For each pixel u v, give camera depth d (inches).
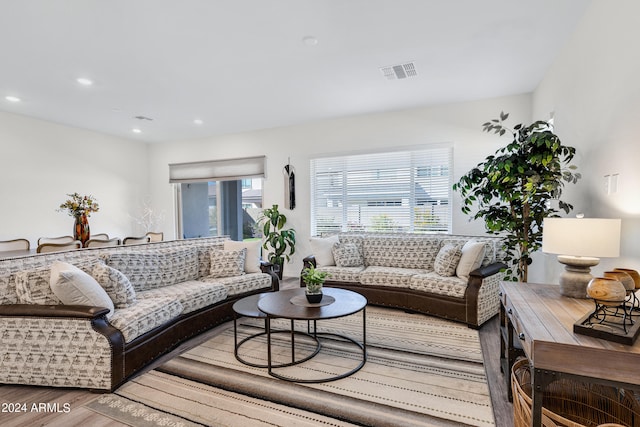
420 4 92.4
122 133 238.5
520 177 115.3
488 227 128.3
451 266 143.7
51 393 85.1
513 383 63.1
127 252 126.0
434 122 184.7
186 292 122.1
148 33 105.7
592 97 93.5
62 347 86.4
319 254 179.0
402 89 158.6
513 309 68.6
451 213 182.7
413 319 140.7
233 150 243.4
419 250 166.7
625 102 74.5
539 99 152.3
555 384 63.3
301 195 222.5
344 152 207.8
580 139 103.3
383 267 170.1
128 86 149.6
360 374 94.2
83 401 81.7
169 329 108.6
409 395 83.4
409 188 194.1
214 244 165.2
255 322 140.3
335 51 119.7
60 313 85.3
